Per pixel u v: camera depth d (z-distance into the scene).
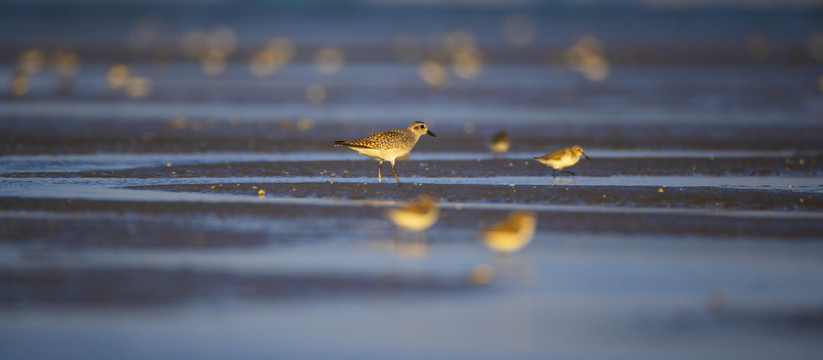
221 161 22.80
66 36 96.06
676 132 29.48
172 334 10.30
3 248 13.41
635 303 11.41
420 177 20.50
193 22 123.12
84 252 13.28
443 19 136.12
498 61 68.44
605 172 21.48
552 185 19.42
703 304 11.38
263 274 12.36
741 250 13.94
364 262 13.05
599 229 15.23
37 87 44.69
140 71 56.44
